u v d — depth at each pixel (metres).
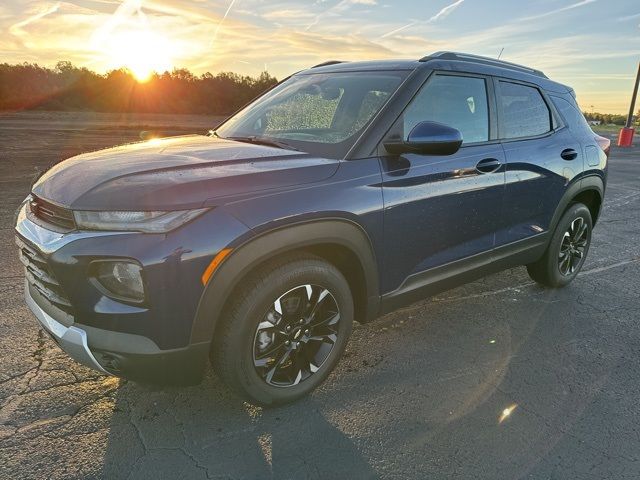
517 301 3.98
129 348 1.97
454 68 3.10
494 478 2.08
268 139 2.97
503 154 3.26
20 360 2.84
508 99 3.46
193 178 2.10
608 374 2.93
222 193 2.08
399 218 2.64
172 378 2.11
